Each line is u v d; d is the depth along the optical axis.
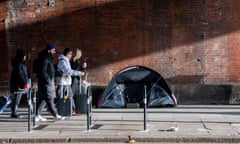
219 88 23.06
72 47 23.52
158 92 21.88
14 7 23.61
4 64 23.64
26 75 18.64
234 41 23.25
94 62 23.52
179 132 15.45
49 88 17.83
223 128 16.16
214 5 23.14
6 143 14.66
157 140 14.69
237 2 23.14
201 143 14.55
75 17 23.45
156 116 18.98
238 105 22.73
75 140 14.70
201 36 23.25
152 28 23.25
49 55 17.91
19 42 23.59
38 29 23.58
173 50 23.28
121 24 23.34
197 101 23.17
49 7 23.56
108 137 14.73
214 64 23.33
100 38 23.44
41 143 14.66
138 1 23.25
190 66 23.34
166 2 23.19
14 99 18.77
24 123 17.67
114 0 23.30
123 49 23.38
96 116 19.17
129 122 17.56
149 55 23.33
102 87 23.17
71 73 18.47
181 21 23.20
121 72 22.14
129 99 21.89
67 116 18.41
